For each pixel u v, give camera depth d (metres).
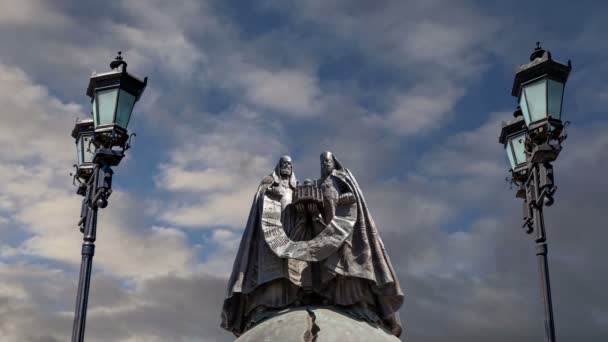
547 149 13.16
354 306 13.73
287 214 14.38
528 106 13.58
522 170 14.79
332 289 13.77
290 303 13.70
